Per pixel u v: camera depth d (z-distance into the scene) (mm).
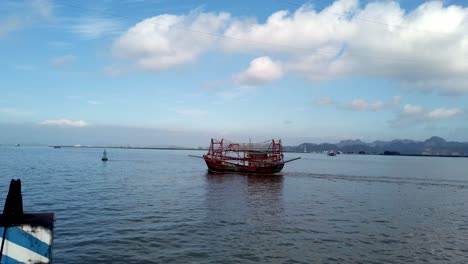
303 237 22828
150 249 19359
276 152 74938
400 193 48156
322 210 33031
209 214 29484
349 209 33969
